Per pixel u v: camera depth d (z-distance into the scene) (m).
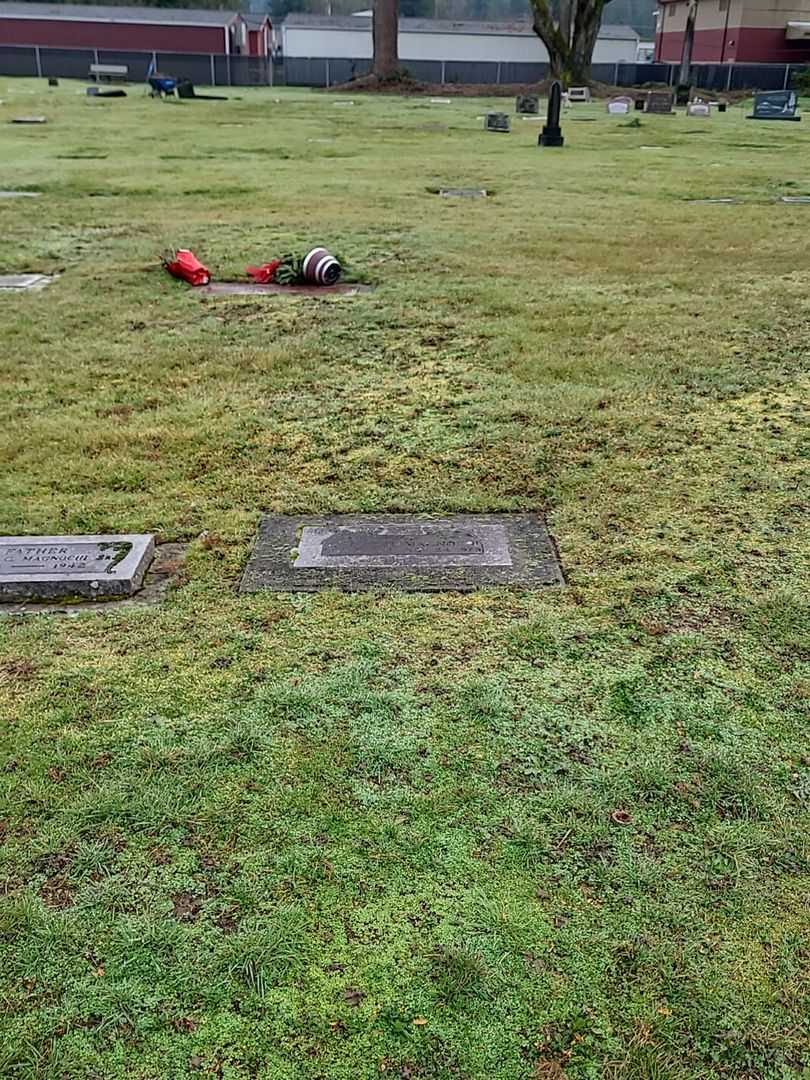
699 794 2.28
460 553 3.45
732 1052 1.68
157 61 45.91
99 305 7.08
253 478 4.14
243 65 45.97
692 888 2.01
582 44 39.50
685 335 6.26
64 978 1.81
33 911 1.95
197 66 46.00
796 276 8.01
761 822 2.19
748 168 16.62
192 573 3.34
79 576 3.23
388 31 40.34
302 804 2.24
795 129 25.97
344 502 3.89
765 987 1.79
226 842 2.13
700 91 40.66
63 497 3.94
